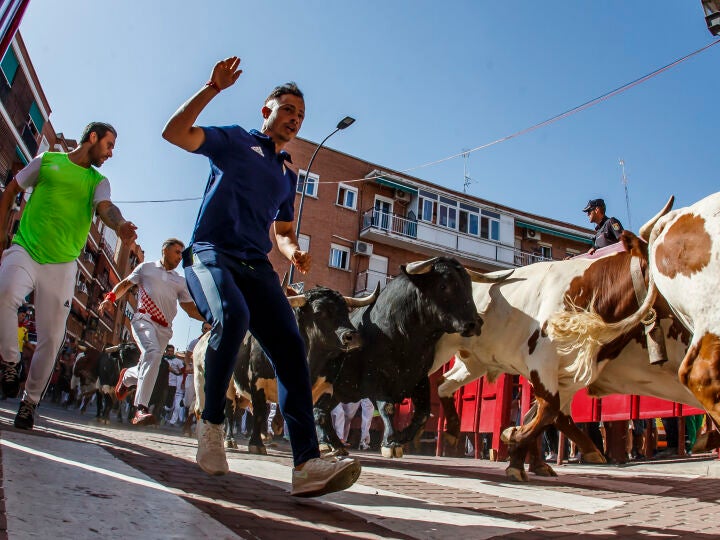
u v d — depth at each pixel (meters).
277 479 3.64
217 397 2.92
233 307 2.84
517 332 5.79
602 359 5.07
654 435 10.31
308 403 2.94
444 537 2.45
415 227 33.31
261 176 3.20
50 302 4.56
